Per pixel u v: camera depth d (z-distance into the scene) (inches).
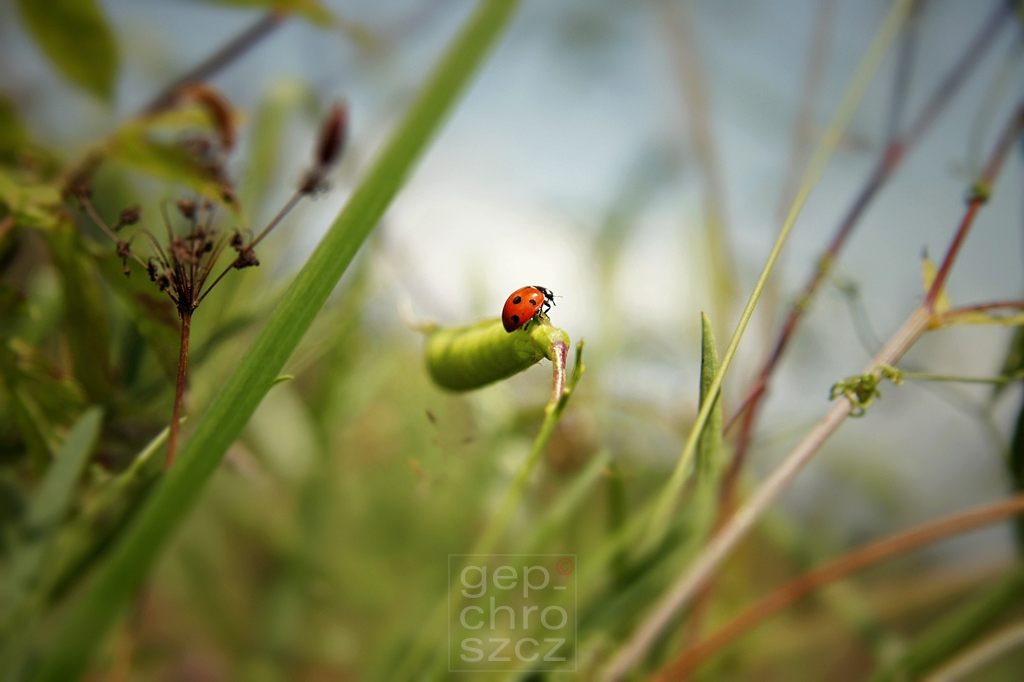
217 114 11.5
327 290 8.9
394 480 16.9
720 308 16.5
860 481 19.4
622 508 11.6
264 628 14.9
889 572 18.3
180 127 11.4
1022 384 11.0
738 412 11.1
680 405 16.5
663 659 12.0
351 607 15.8
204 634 16.2
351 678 15.1
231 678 14.8
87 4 11.0
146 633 15.8
